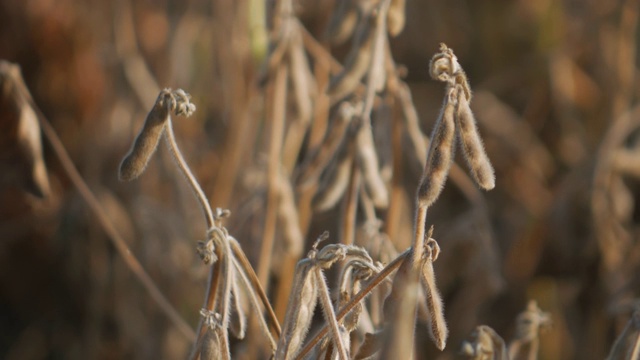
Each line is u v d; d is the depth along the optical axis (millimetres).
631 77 2418
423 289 1226
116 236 1390
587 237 2072
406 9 2791
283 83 1447
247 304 1319
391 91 1407
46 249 2328
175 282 2094
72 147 2389
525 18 2660
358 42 1338
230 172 1778
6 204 2285
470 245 1715
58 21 2457
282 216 1432
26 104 1354
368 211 1342
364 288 1114
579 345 2008
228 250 1147
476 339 1238
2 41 2461
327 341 1143
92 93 2420
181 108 1140
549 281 2094
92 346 2191
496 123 2463
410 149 1424
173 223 2117
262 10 1717
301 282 1128
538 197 2330
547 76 2500
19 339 2363
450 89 1084
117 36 2357
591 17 2459
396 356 1060
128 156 1142
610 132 2141
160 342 2092
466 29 2764
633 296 1937
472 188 1645
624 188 2186
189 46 2369
